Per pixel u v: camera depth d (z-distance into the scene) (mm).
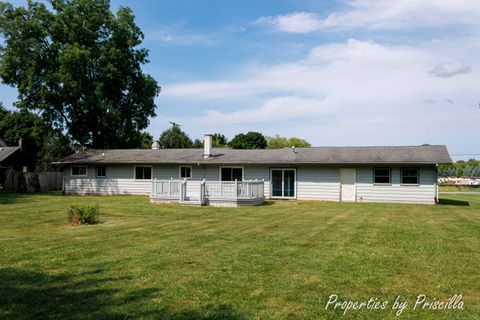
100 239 9344
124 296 5211
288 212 16391
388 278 6125
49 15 30891
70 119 34062
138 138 38688
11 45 29984
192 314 4613
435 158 21922
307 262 7062
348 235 10109
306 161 23688
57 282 5797
